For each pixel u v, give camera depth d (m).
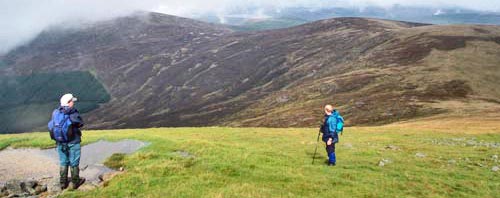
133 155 23.64
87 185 18.50
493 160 27.62
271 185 18.39
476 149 32.91
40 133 44.62
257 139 40.25
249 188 17.58
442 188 19.84
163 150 25.69
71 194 16.88
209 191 17.09
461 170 24.25
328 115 23.64
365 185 19.31
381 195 17.89
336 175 20.98
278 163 22.81
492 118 81.25
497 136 45.03
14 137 35.88
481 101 139.62
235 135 44.53
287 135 45.12
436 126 66.88
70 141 17.91
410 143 37.12
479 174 23.42
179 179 18.80
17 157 27.05
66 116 17.70
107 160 23.47
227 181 18.73
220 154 24.06
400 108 140.00
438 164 25.81
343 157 26.92
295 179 19.52
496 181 21.91
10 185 18.06
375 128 61.66
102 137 33.53
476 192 19.61
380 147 33.22
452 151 31.50
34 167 23.86
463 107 122.88
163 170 19.89
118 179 18.66
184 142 27.67
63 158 18.17
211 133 47.19
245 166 21.28
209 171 20.05
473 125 66.62
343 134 48.44
